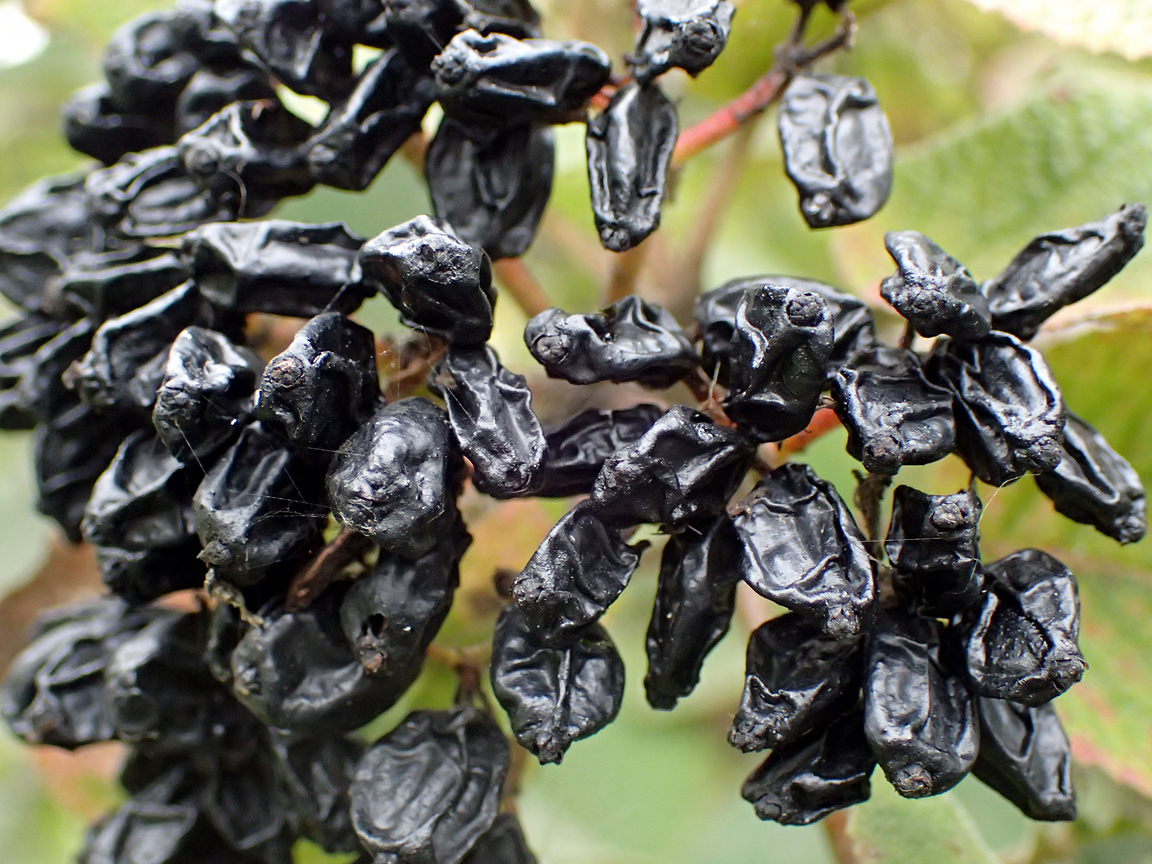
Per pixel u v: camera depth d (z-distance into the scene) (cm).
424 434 9
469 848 10
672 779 16
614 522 10
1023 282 10
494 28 10
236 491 10
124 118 12
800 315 9
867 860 12
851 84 11
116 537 10
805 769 10
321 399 10
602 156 10
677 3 10
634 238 10
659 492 9
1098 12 12
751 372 9
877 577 10
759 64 13
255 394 10
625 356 10
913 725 9
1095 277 10
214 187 11
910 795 9
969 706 10
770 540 9
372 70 11
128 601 11
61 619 12
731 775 17
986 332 10
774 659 10
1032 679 9
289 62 11
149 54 12
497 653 10
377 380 10
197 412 10
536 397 12
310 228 10
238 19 11
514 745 11
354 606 10
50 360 11
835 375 10
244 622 10
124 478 10
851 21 11
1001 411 9
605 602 9
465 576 12
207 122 11
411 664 10
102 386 10
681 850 16
